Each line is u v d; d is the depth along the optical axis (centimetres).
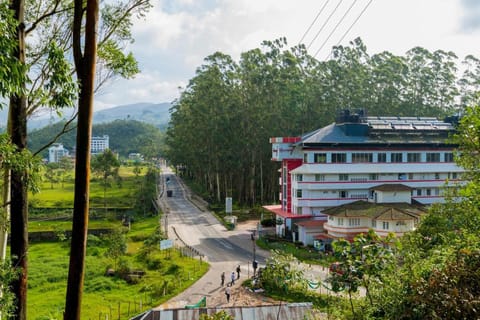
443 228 2255
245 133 7681
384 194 5072
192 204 8688
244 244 5412
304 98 7788
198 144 8569
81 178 1095
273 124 7606
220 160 8625
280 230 5738
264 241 5438
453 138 2222
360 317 1104
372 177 5356
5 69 911
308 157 5169
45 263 4653
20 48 1280
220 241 5584
